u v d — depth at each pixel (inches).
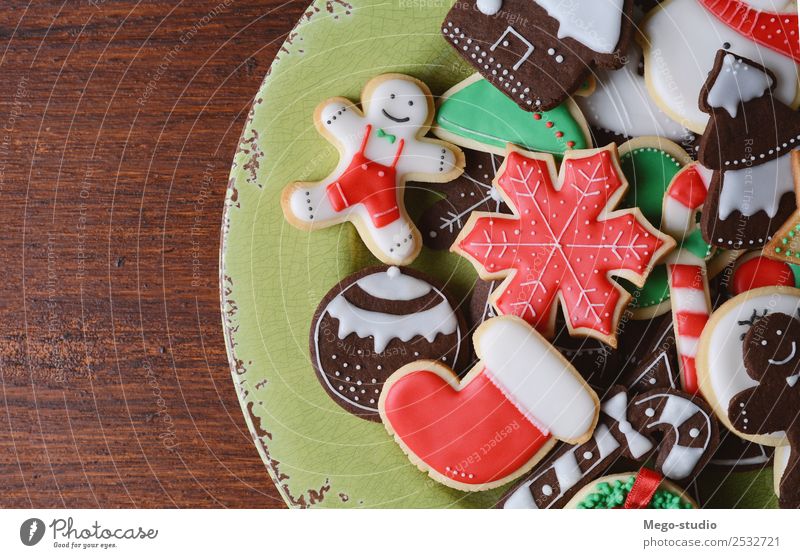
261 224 22.0
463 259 22.4
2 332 24.8
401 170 21.8
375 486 21.9
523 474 21.8
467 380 21.5
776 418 21.2
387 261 21.9
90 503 24.5
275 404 21.9
